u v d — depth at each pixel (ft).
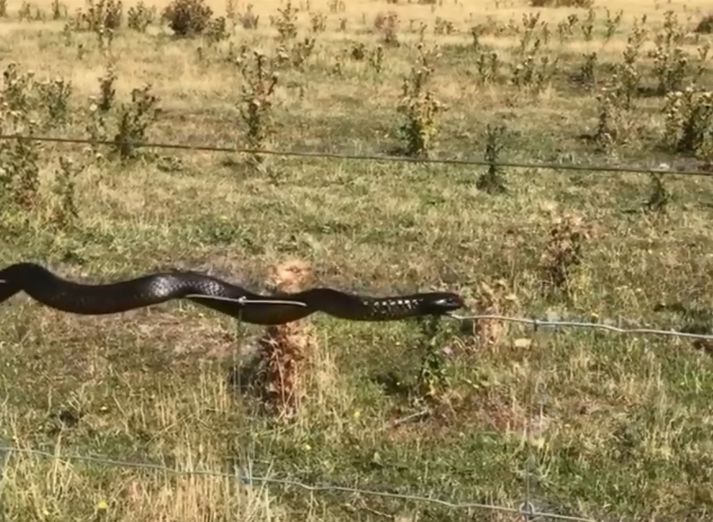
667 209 35.22
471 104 54.80
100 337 22.86
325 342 21.90
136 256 28.94
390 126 48.75
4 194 31.14
